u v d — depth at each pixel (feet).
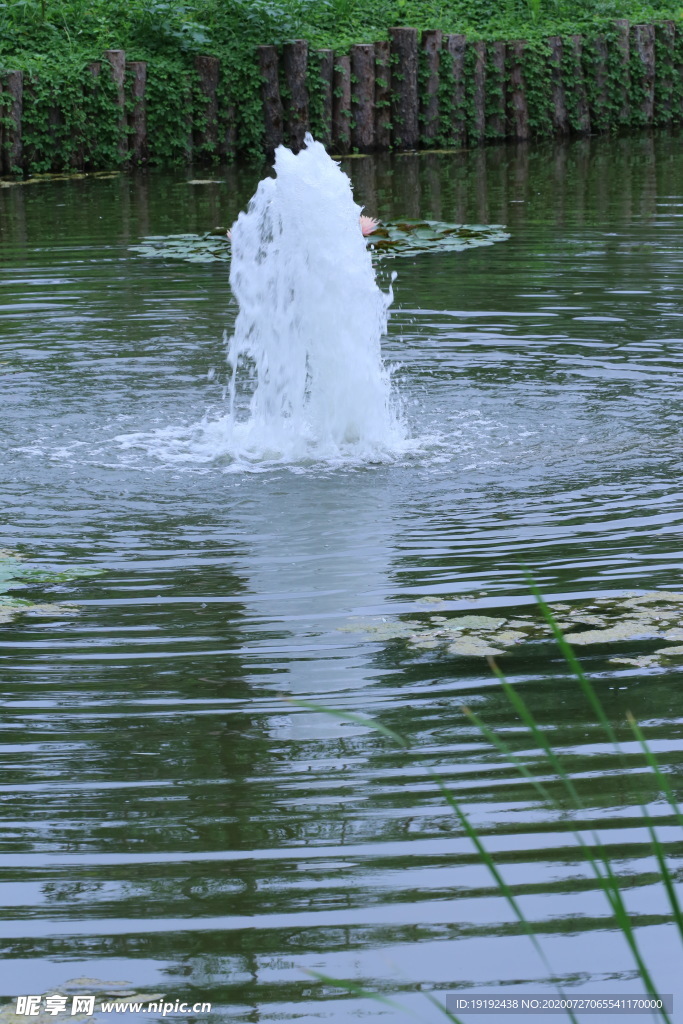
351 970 16.08
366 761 21.06
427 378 44.86
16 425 40.50
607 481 34.63
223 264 63.98
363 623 26.40
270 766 21.01
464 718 22.40
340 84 104.22
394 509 33.06
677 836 18.54
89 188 90.12
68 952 16.58
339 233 38.88
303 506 33.45
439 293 57.16
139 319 53.93
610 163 97.04
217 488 34.96
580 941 16.48
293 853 18.53
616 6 126.11
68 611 27.27
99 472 36.27
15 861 18.51
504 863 18.13
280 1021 15.29
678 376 44.27
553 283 58.23
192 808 19.80
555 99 114.93
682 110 123.34
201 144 102.27
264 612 27.02
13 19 103.35
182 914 17.24
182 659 24.93
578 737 21.49
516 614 26.61
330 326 38.63
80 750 21.67
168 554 30.42
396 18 117.39
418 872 18.02
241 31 104.99
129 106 98.68
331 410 38.73
